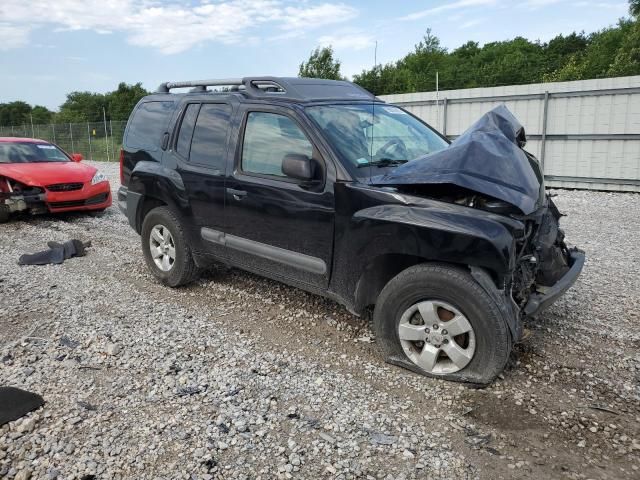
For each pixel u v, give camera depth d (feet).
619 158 42.14
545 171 46.47
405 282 11.57
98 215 32.76
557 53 215.10
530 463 8.95
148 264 18.79
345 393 11.20
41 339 13.93
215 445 9.45
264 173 14.44
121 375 12.03
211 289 18.01
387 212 11.72
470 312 10.86
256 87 16.12
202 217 16.28
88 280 19.15
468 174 11.23
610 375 11.79
